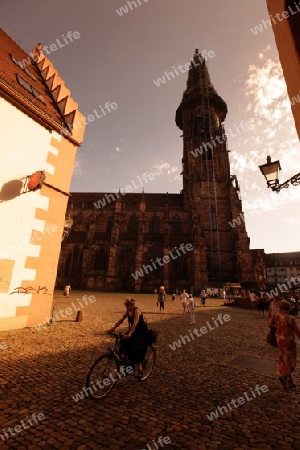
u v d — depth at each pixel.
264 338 9.26
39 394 4.06
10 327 8.46
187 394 4.32
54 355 6.11
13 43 13.23
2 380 4.49
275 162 7.19
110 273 43.88
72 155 11.80
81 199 58.34
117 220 48.41
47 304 9.81
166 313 16.30
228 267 43.16
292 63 2.47
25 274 9.11
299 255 80.69
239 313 17.88
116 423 3.33
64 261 45.66
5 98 9.10
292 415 3.68
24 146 9.59
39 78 13.20
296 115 2.43
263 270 40.59
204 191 48.19
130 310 4.78
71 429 3.16
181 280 42.25
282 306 4.90
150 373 5.20
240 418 3.57
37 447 2.81
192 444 2.94
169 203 55.62
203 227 45.84
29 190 9.13
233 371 5.55
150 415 3.57
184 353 6.98
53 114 11.33
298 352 7.51
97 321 11.65
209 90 57.97
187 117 57.59
